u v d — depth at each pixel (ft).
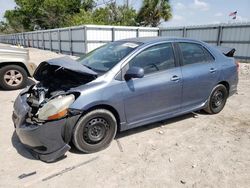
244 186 8.95
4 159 10.77
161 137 12.85
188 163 10.41
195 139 12.64
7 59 22.98
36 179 9.39
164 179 9.37
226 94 16.37
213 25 55.26
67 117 10.12
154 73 12.42
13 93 22.49
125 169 10.02
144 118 12.44
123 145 11.96
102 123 11.18
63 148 10.29
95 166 10.23
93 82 10.91
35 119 10.12
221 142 12.30
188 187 8.91
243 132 13.50
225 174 9.66
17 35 144.05
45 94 11.18
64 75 12.42
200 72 14.23
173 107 13.48
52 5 140.36
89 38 62.64
